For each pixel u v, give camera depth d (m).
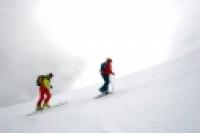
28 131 10.97
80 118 10.63
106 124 8.58
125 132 7.30
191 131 5.99
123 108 10.15
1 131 12.46
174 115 7.36
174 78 13.47
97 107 11.96
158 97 10.12
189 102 8.07
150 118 7.80
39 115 14.29
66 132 9.04
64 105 15.91
